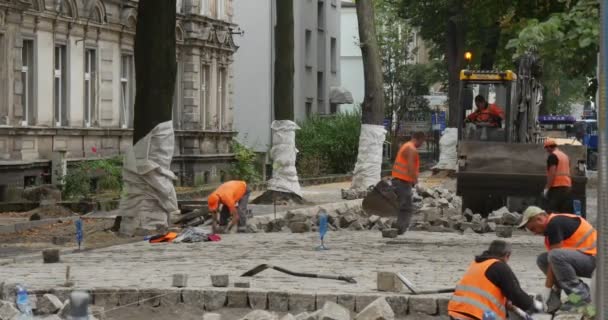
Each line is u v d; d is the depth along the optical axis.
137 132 29.58
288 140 41.56
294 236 27.25
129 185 29.34
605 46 8.04
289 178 41.56
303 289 16.08
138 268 19.67
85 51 44.56
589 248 14.60
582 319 14.05
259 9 70.81
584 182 30.58
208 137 56.81
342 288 16.31
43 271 19.17
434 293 15.41
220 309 15.61
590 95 25.53
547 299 14.83
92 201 37.44
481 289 11.91
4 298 15.91
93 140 44.81
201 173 55.56
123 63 48.69
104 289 15.94
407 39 93.25
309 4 79.06
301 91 77.31
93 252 23.28
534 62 38.94
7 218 32.91
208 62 57.19
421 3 66.38
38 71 40.59
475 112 39.31
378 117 45.72
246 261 21.02
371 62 45.56
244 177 60.09
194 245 24.84
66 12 42.59
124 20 47.53
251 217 31.22
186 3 55.03
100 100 45.88
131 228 29.16
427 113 93.81
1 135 37.50
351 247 24.31
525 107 39.06
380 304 14.00
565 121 84.62
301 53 77.06
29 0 39.34
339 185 58.00
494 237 27.30
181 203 37.31
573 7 20.52
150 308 15.69
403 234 27.47
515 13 28.27
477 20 30.88
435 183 55.72
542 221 14.83
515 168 31.77
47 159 40.50
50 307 14.77
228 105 60.44
